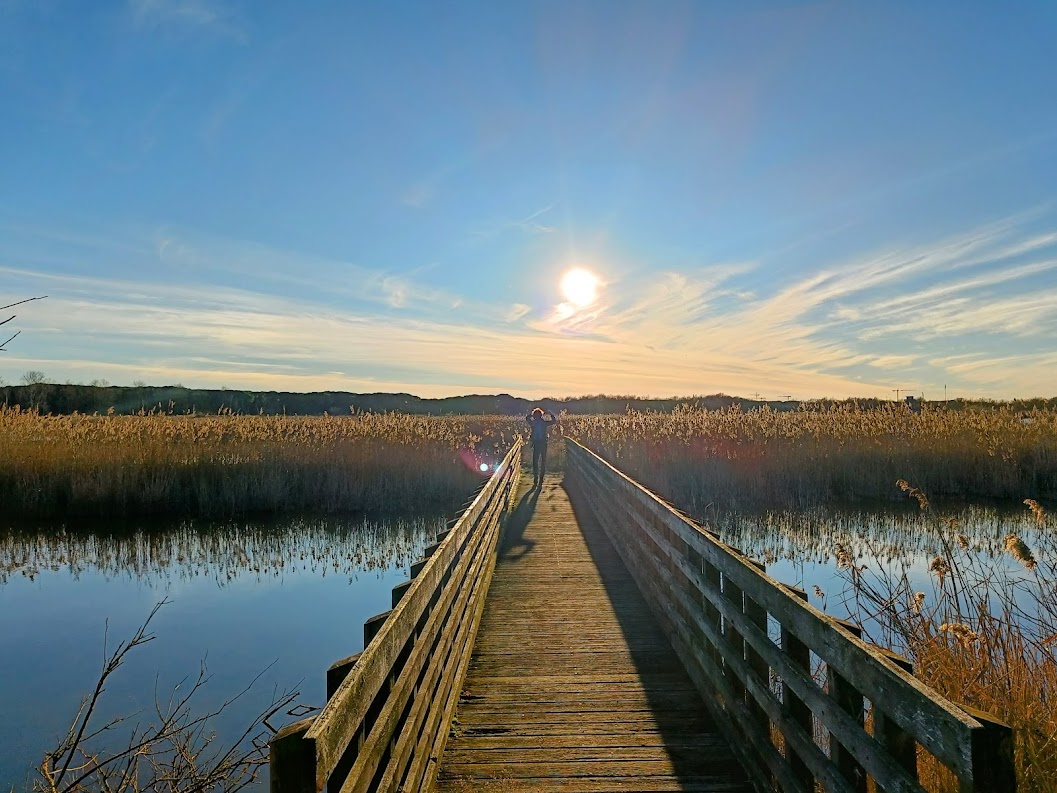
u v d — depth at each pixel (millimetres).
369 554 12797
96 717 6051
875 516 15484
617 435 21703
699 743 4336
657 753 4203
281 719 6043
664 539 6422
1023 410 21688
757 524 14758
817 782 2996
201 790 4109
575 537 11383
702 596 5199
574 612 7258
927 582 9492
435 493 17250
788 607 3213
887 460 17609
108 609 9453
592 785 3834
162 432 18516
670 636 6176
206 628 8648
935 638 4535
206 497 16078
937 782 3332
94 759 3971
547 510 14406
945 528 14016
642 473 18141
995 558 9727
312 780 1835
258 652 7812
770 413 23203
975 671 4008
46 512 15867
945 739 1904
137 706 6297
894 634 5312
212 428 18953
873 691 2367
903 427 19938
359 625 8773
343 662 2578
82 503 15797
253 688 6789
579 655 5961
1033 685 3941
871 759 2391
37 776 4914
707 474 17500
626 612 7250
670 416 23531
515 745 4320
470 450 19312
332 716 2018
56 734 5676
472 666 5730
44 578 11180
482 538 7648
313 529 14992
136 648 7891
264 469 16969
